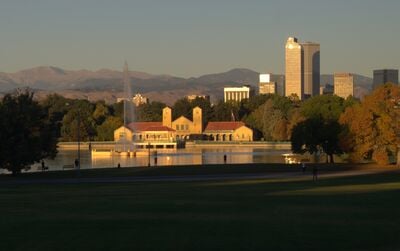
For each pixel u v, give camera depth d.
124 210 73.00
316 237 53.56
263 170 164.00
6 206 78.31
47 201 85.00
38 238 53.31
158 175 151.62
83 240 52.34
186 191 102.19
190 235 54.59
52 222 62.66
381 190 102.44
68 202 83.25
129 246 49.81
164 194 95.94
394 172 155.62
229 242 51.41
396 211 71.50
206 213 69.88
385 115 180.38
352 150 190.75
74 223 61.88
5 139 157.12
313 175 137.25
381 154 181.12
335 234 55.06
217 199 86.56
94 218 65.69
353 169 167.25
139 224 61.12
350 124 192.62
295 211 71.62
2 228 58.69
